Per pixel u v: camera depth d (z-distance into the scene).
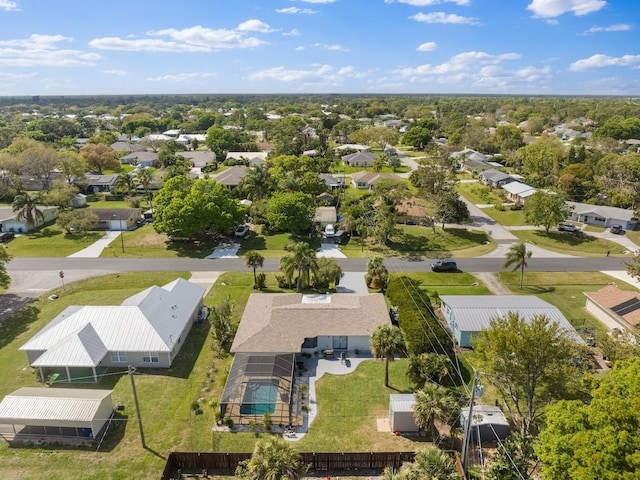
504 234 83.31
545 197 82.50
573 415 25.25
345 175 131.38
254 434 34.84
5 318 52.84
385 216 79.38
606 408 23.95
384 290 60.16
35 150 108.69
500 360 32.66
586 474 21.64
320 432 35.09
